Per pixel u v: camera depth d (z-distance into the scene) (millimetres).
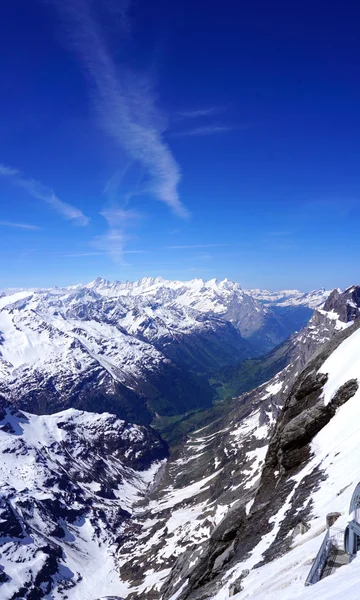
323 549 24438
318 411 62812
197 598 46188
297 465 58375
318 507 38844
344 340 78938
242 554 47438
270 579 30984
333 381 67562
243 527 57688
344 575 19562
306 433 61656
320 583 20844
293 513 43344
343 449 48531
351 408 56812
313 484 46250
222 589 41875
